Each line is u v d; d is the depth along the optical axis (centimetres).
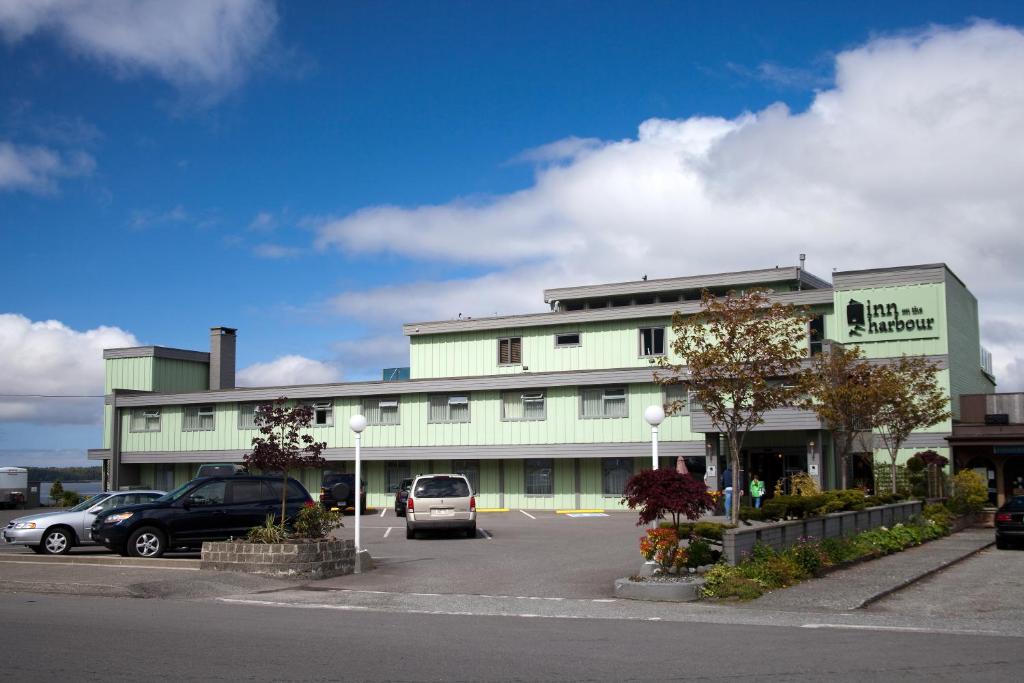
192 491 2019
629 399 3862
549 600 1457
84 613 1251
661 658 948
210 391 4700
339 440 4428
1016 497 2395
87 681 810
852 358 2834
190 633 1077
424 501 2541
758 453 3606
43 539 2230
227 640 1027
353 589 1588
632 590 1473
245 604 1400
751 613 1329
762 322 1994
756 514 1870
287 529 1862
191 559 1892
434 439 4228
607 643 1044
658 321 4056
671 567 1545
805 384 2022
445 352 4534
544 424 4019
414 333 4578
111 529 1947
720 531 1622
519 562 1986
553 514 3666
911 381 2872
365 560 1850
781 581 1598
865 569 1861
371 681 821
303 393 4494
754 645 1036
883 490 3016
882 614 1334
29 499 5047
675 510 1531
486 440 4122
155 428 4891
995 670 894
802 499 1934
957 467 3372
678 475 1555
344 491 3728
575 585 1638
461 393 4200
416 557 2092
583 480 4006
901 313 3512
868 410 2748
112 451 4966
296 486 2095
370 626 1162
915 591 1590
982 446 3319
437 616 1280
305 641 1027
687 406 3725
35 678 821
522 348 4341
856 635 1120
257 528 1755
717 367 2000
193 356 5388
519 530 2847
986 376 4366
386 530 2920
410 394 4303
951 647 1028
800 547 1777
